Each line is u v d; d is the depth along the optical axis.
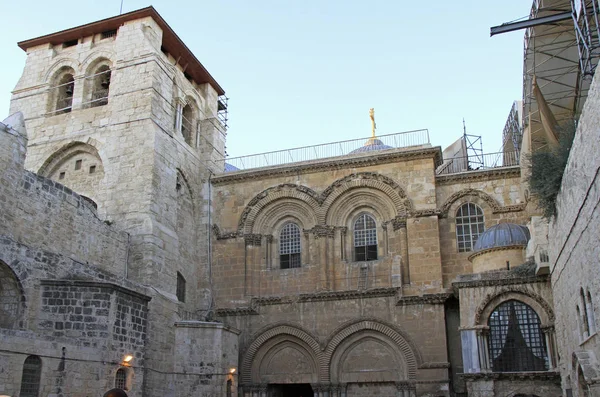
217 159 45.25
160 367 33.09
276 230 41.53
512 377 30.61
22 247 25.88
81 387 24.36
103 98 40.47
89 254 31.31
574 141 20.52
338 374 36.66
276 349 38.41
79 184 38.69
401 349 35.78
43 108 41.72
